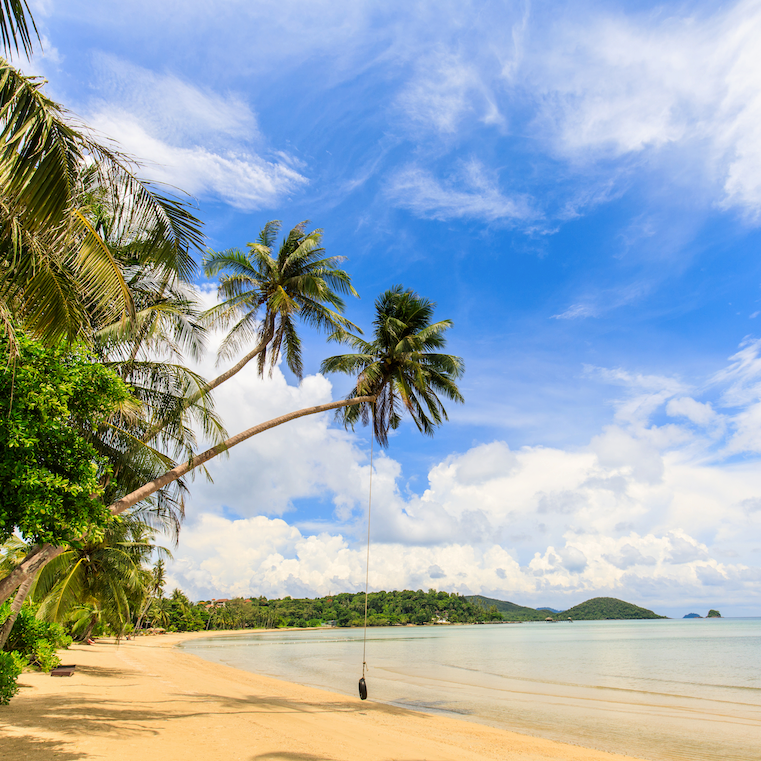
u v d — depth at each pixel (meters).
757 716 19.78
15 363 7.08
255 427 16.06
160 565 72.75
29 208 6.13
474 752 12.52
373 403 22.55
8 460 7.66
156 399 13.79
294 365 20.25
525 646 69.19
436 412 23.45
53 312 7.44
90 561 24.58
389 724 15.73
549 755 12.77
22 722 10.61
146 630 99.62
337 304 19.97
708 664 42.25
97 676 21.92
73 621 43.34
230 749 9.82
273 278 19.31
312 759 9.77
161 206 7.75
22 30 5.73
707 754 13.88
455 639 93.81
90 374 8.86
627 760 12.81
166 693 17.97
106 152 6.82
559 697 24.45
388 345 22.66
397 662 44.50
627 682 30.69
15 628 20.22
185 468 13.69
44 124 5.84
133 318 8.89
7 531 8.27
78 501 8.38
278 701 18.78
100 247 7.74
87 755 8.28
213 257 19.05
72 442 8.59
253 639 100.94
